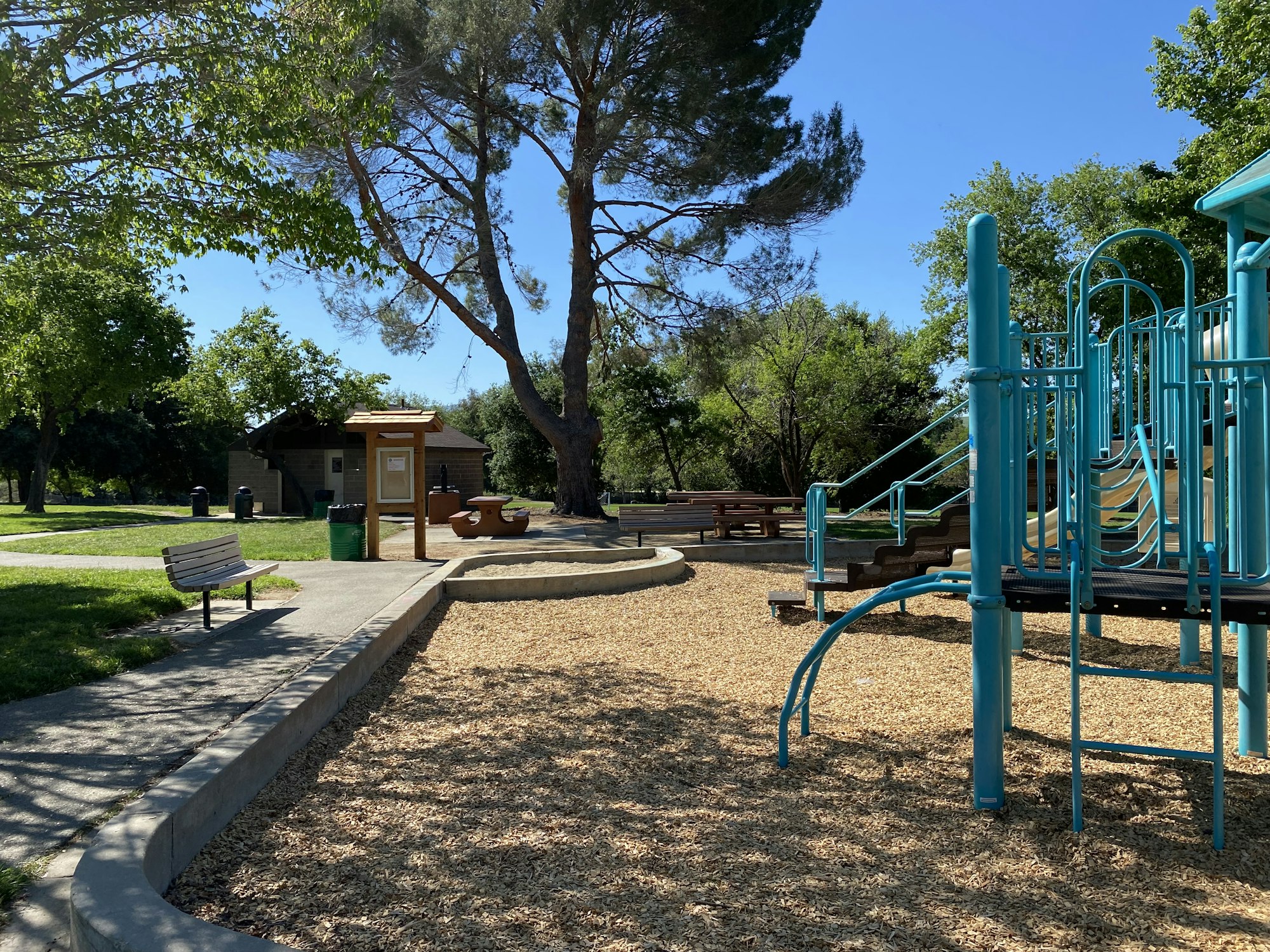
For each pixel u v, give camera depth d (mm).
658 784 4312
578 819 3840
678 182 19656
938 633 8031
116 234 8078
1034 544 7578
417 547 13062
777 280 20062
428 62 17625
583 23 17203
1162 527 3990
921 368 30688
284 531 18188
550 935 2850
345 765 4559
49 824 3443
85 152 8375
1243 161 17625
